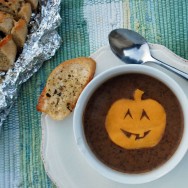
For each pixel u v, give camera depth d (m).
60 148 0.42
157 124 0.40
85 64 0.44
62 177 0.42
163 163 0.41
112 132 0.41
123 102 0.41
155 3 0.49
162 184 0.41
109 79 0.41
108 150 0.41
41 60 0.48
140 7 0.49
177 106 0.40
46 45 0.48
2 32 0.49
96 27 0.49
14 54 0.48
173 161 0.40
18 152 0.48
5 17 0.47
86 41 0.49
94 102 0.41
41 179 0.47
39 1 0.49
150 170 0.41
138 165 0.41
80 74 0.44
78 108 0.40
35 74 0.48
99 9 0.49
